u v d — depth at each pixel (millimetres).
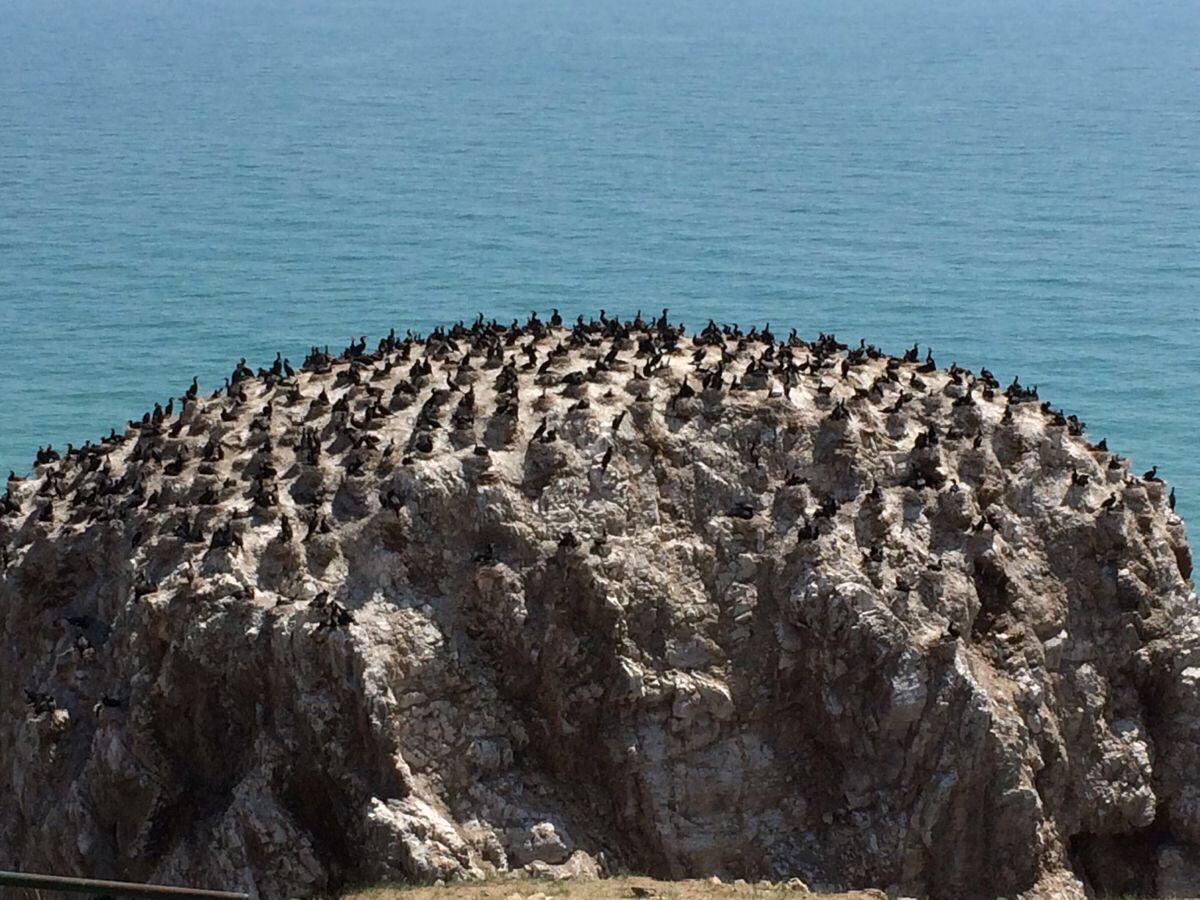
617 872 92938
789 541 100000
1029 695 99688
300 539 95625
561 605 96125
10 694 100125
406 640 92938
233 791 90750
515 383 103125
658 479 101062
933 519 103438
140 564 96375
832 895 82562
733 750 96312
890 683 95688
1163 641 106125
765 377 106500
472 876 87062
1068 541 106875
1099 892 102438
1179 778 104312
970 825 95750
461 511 97375
